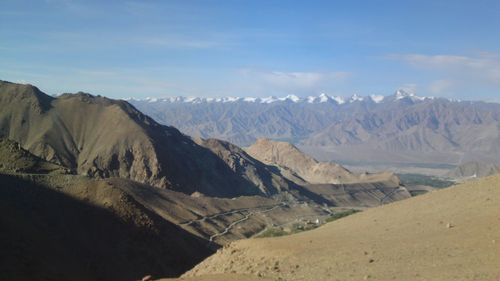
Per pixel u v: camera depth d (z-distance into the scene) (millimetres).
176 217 155250
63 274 70312
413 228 49156
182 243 107125
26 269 64438
